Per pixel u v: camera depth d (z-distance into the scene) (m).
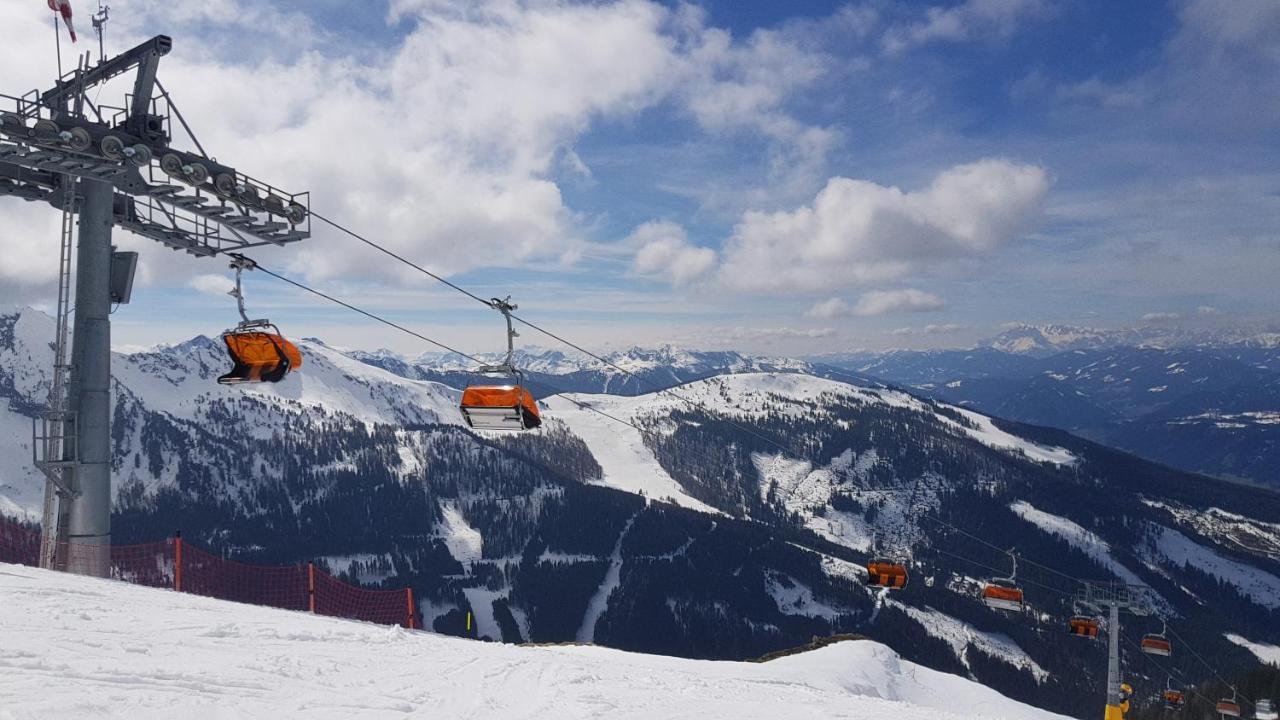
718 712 11.48
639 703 11.29
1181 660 199.88
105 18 19.36
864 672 38.75
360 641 12.97
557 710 10.07
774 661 40.50
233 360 17.75
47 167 18.28
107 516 20.08
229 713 7.27
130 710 6.79
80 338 19.69
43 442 19.25
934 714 15.05
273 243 21.81
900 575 27.75
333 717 7.79
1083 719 169.88
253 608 15.12
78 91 18.80
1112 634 33.22
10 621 9.73
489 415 18.42
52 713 6.33
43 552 19.38
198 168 19.55
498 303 18.73
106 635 9.76
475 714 9.15
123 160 18.55
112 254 20.27
